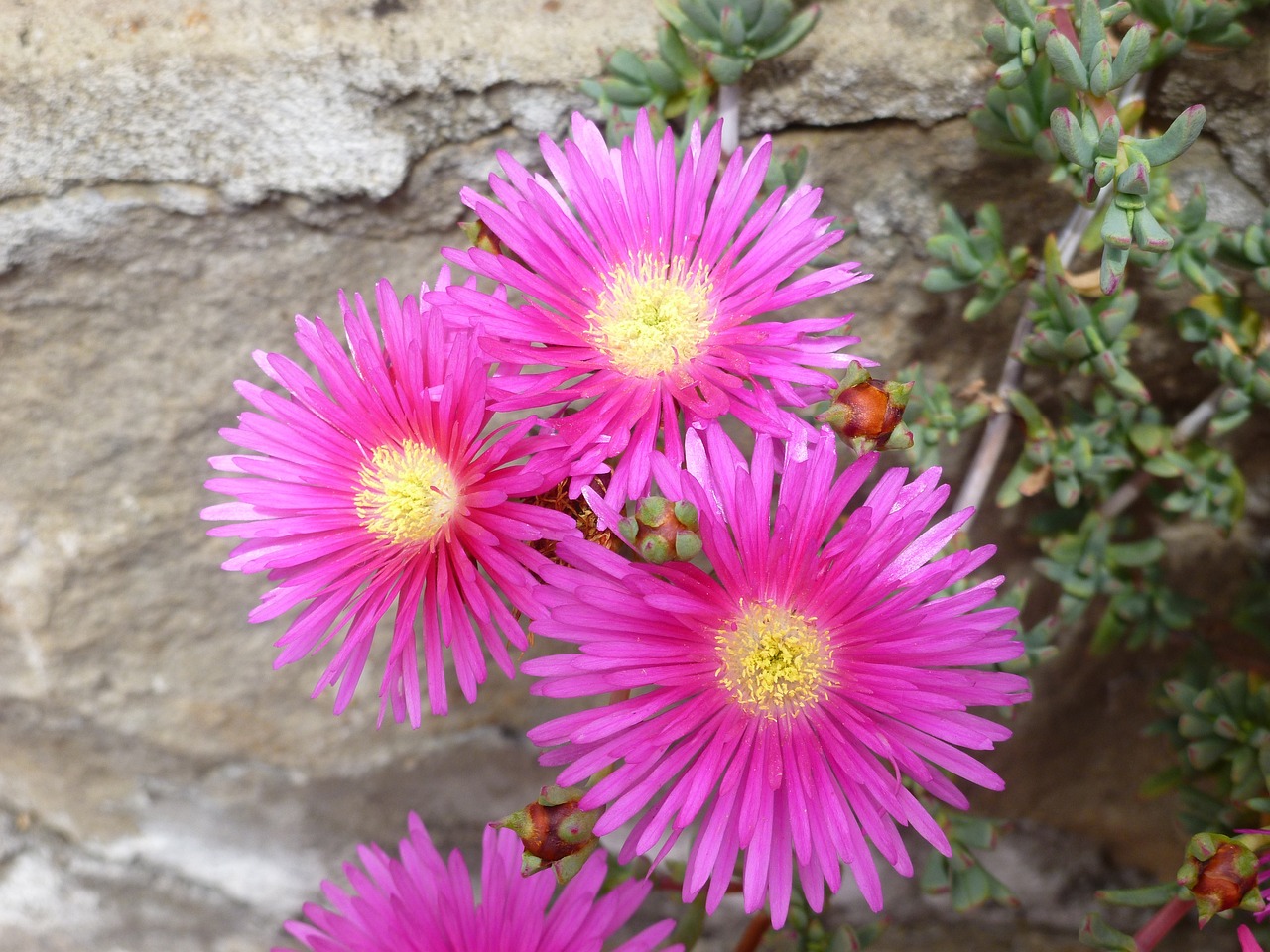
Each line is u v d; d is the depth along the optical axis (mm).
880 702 99
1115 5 105
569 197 107
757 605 100
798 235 106
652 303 105
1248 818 141
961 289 143
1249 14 124
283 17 129
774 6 118
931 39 130
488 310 101
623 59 125
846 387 98
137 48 127
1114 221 108
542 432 102
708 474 99
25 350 145
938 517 160
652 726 97
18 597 164
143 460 155
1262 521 161
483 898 119
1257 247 123
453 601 102
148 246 139
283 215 138
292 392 109
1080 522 150
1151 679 173
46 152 130
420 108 132
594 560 94
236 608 168
